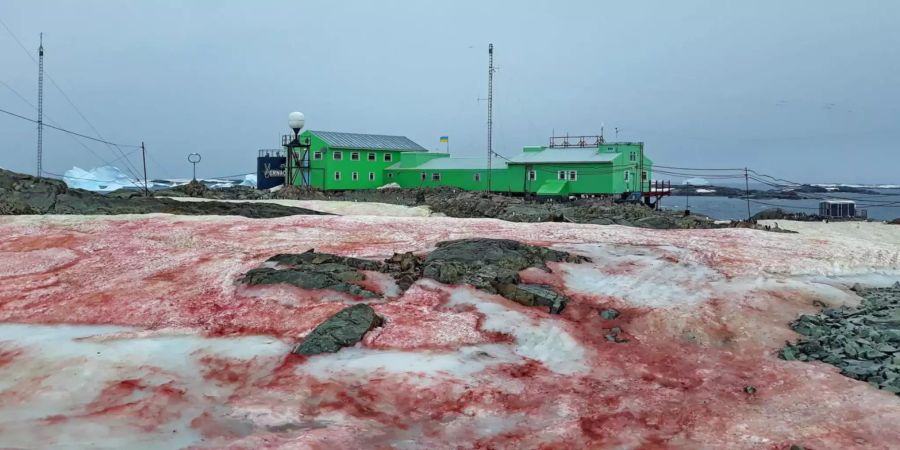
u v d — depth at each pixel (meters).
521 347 16.39
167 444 11.27
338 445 11.17
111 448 11.05
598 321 17.92
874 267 23.67
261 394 13.37
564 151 64.56
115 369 14.56
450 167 67.88
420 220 33.91
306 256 22.70
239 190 62.59
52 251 25.19
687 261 23.62
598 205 47.34
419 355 15.40
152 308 19.02
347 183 69.06
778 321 17.25
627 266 23.06
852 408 12.05
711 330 16.75
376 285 20.38
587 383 14.09
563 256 23.70
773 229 34.41
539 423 12.25
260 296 19.61
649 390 13.69
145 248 26.00
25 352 15.47
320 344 15.73
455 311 18.45
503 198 51.72
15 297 20.08
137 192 53.41
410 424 12.23
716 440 11.27
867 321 16.47
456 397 13.27
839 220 44.22
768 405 12.64
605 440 11.44
